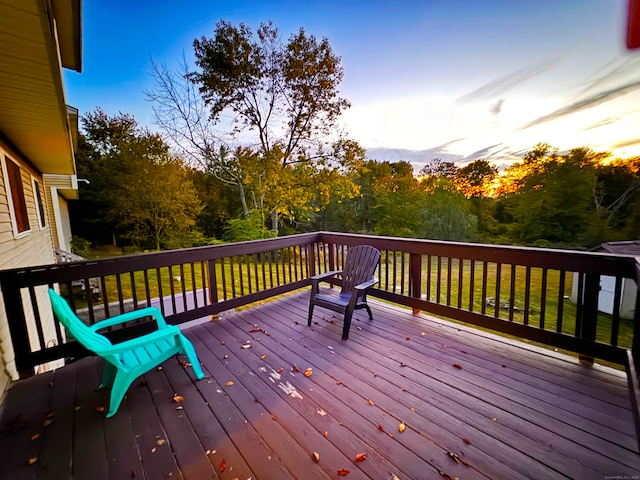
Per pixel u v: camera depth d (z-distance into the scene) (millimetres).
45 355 2467
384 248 3719
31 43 1778
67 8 2193
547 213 13977
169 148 15836
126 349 1865
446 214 17875
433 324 3207
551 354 2492
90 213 18094
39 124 3469
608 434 1610
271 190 13727
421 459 1474
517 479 1349
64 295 8742
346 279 3582
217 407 1922
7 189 3420
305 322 3363
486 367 2322
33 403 2020
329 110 13531
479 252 2848
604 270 2160
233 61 12391
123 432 1719
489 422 1720
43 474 1445
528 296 2574
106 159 17031
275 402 1957
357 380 2184
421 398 1953
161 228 16906
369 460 1477
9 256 3277
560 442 1562
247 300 3812
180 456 1534
